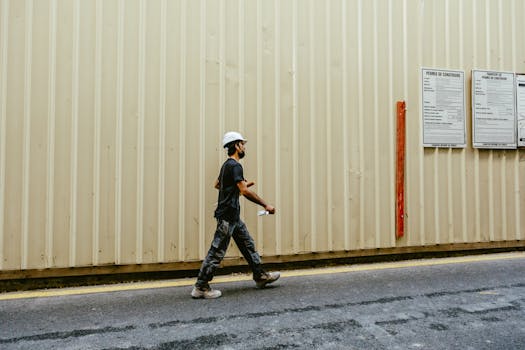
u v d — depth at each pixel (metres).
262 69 5.28
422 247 5.96
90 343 3.24
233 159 4.41
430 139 5.96
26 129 4.57
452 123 6.07
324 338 3.32
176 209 4.95
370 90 5.72
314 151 5.45
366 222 5.66
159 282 4.88
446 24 6.11
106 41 4.80
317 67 5.50
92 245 4.71
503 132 6.30
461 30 6.18
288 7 5.41
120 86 4.82
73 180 4.68
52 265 4.60
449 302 4.19
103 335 3.39
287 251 5.30
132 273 4.89
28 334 3.42
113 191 4.78
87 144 4.72
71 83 4.70
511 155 6.40
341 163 5.56
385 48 5.81
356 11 5.70
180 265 5.00
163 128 4.93
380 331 3.46
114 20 4.83
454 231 6.05
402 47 5.89
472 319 3.73
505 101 6.32
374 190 5.70
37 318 3.77
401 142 5.80
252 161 5.20
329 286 4.72
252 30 5.26
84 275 4.74
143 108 4.88
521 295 4.41
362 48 5.70
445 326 3.57
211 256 4.31
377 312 3.91
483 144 6.19
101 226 4.74
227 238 4.35
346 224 5.56
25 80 4.58
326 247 5.46
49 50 4.65
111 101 4.80
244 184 4.29
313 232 5.41
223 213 4.35
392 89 5.82
